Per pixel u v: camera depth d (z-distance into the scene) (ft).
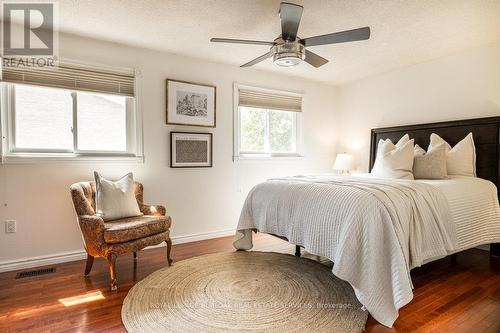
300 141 15.48
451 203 8.04
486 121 10.56
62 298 7.11
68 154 9.93
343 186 7.48
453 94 11.77
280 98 14.61
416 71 13.02
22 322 6.07
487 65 10.78
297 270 8.77
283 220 8.43
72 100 10.00
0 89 8.84
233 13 8.33
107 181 9.25
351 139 16.12
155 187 11.38
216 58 12.19
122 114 10.88
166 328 5.84
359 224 6.32
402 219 6.51
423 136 12.56
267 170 14.33
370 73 14.47
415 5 7.89
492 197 9.37
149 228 8.47
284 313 6.39
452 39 10.25
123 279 8.21
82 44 9.93
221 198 12.96
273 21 8.85
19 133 9.31
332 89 16.63
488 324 5.99
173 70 11.62
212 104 12.51
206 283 7.86
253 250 10.77
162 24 9.02
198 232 12.38
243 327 5.87
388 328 5.88
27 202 9.23
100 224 7.68
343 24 8.99
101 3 7.77
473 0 7.63
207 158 12.48
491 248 10.18
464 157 10.64
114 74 10.46
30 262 9.24
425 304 6.81
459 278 8.27
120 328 5.88
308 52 8.46
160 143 11.42
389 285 6.06
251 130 14.08
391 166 10.53
